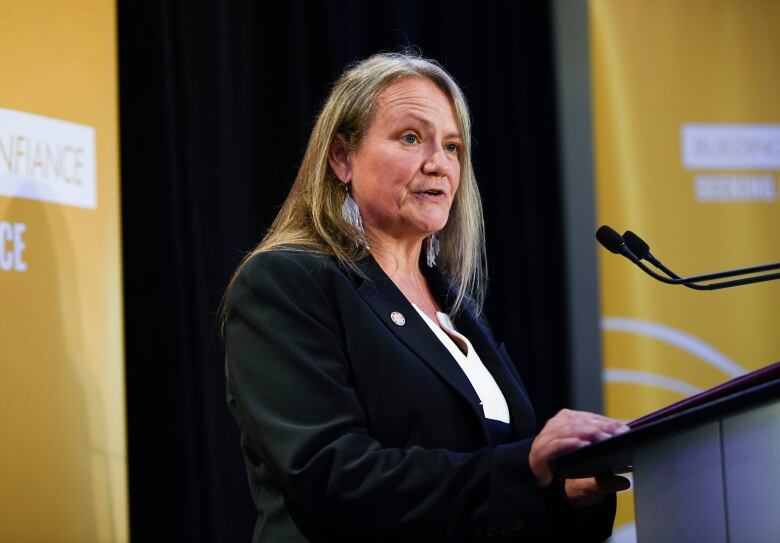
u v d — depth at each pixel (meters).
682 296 12.79
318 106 12.09
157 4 10.95
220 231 11.37
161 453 10.77
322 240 5.88
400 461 5.03
